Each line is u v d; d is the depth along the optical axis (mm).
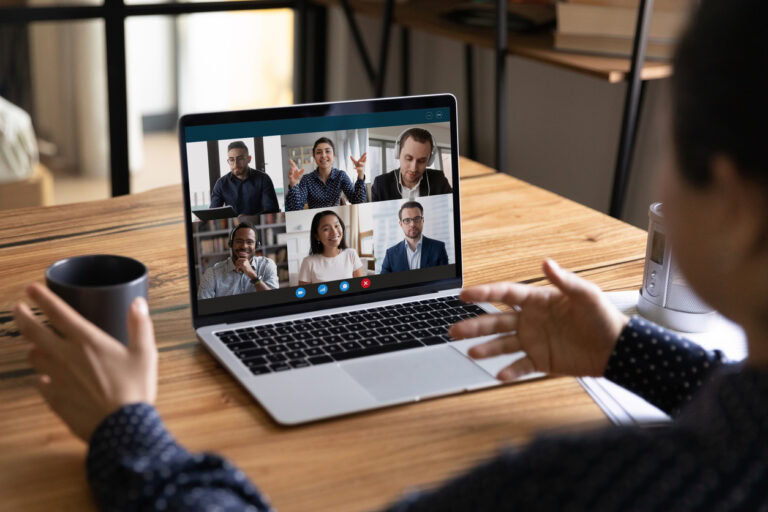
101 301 782
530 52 1913
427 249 1003
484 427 747
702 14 394
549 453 417
